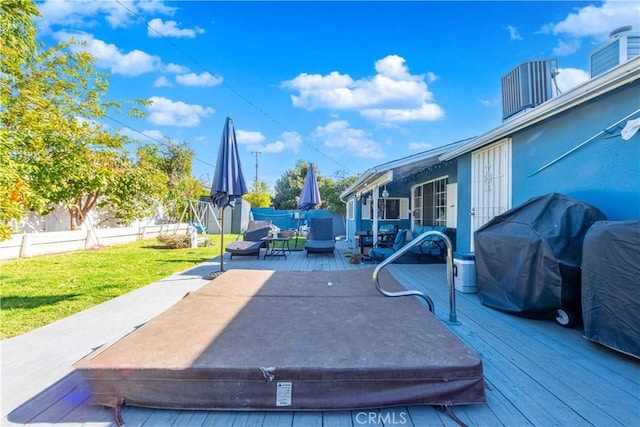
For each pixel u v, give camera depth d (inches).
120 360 76.4
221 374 72.9
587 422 70.6
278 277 169.0
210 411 74.4
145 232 535.2
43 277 231.3
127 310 153.3
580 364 97.1
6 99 277.7
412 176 410.3
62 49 358.6
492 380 88.0
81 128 366.6
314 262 307.7
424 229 351.6
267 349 82.3
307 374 72.7
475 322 134.1
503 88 239.8
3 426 70.4
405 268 268.1
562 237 127.9
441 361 75.5
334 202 864.3
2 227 195.9
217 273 238.2
